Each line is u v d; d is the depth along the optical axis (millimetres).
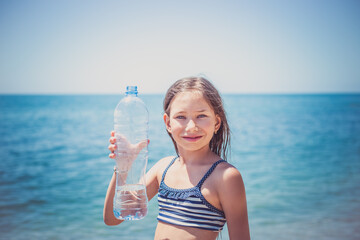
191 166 1771
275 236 5984
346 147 18750
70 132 26844
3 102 87000
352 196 8633
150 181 1990
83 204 8648
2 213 7883
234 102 83438
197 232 1606
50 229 6766
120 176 1889
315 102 81438
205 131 1721
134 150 1936
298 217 7043
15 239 6223
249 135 24094
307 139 22125
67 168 13547
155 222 6863
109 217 1952
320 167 13125
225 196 1607
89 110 53500
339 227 6336
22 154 17250
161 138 21469
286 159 15164
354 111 47969
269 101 90375
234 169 1648
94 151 17922
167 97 1872
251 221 6871
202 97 1738
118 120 1942
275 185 10148
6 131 27422
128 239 6094
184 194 1681
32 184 10961
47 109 55719
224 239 5188
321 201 8250
